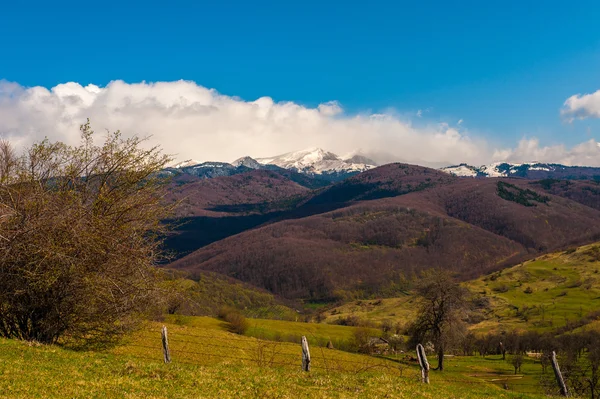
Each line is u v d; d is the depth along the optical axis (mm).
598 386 63531
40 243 23750
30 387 16094
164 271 27828
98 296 25203
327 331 127500
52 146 26922
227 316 116312
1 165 25938
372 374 25234
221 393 18141
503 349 129125
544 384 68188
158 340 47875
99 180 27141
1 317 25375
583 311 196375
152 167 27859
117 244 25422
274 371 23078
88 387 17016
